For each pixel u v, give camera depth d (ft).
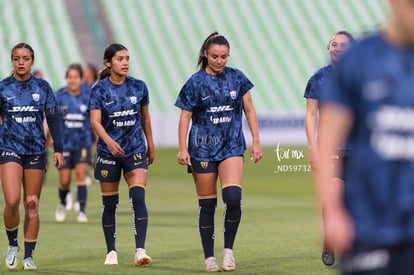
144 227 78.89
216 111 74.43
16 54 75.77
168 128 269.23
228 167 74.38
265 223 116.26
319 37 353.92
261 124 268.00
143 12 354.13
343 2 375.25
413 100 33.83
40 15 342.44
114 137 79.41
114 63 78.48
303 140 271.90
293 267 78.43
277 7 370.12
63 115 123.65
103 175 79.87
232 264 75.36
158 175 198.18
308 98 75.05
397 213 34.50
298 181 183.11
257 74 332.80
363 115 34.24
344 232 33.14
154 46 337.11
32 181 77.05
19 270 77.41
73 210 137.39
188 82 74.43
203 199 75.56
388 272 34.47
